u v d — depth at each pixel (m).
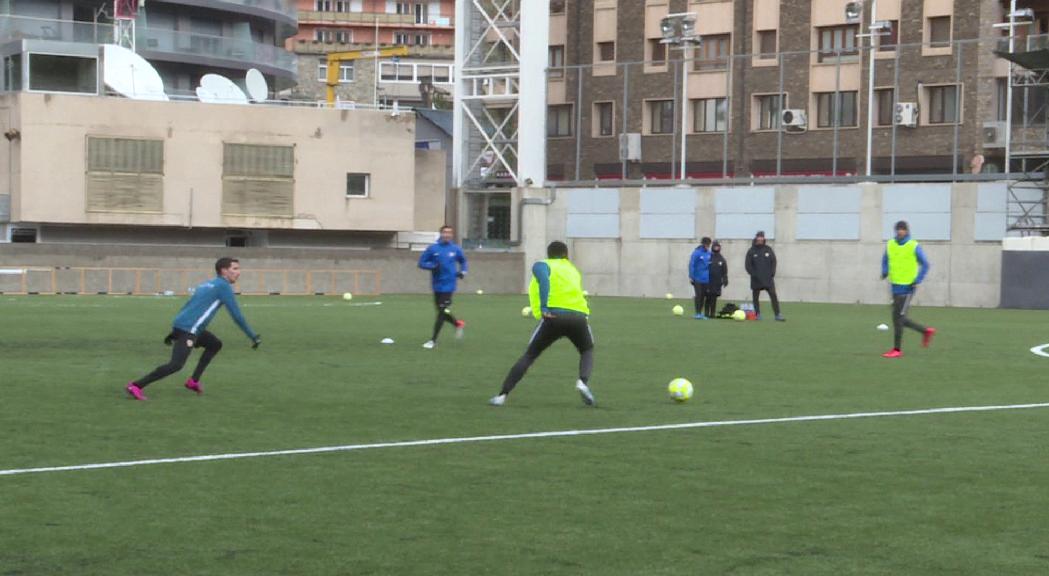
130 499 12.89
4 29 86.31
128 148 75.56
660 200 73.31
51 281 64.75
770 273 47.00
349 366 27.44
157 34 92.19
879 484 13.95
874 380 25.17
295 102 83.81
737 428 18.19
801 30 81.75
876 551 10.97
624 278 74.75
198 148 77.25
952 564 10.55
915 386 24.05
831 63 73.62
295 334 37.09
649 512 12.45
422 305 56.16
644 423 18.66
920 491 13.58
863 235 66.50
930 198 64.44
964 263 63.41
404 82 186.75
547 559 10.63
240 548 10.93
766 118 75.75
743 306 53.91
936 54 69.69
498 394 21.88
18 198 74.31
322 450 16.02
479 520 12.05
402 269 73.00
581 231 76.31
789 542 11.27
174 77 95.19
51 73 76.69
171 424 18.22
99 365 27.16
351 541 11.20
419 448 16.23
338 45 181.88
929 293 64.44
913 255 30.97
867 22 79.19
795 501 13.02
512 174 77.94
